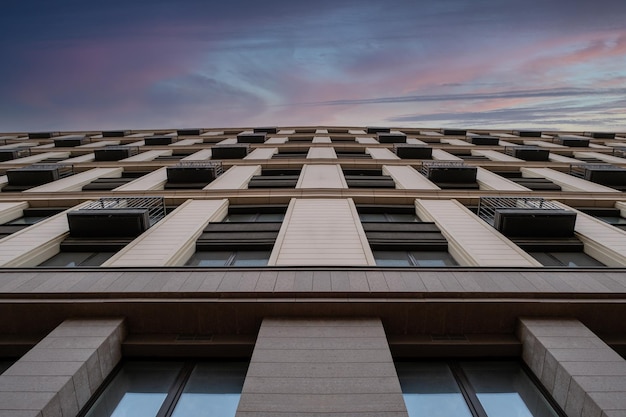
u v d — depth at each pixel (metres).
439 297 6.87
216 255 10.73
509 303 6.77
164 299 6.86
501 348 6.71
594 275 7.51
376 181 17.50
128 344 6.69
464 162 21.14
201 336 6.91
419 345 6.70
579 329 6.46
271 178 18.22
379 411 4.88
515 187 16.36
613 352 5.86
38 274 7.54
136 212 11.21
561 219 11.01
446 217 12.49
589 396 5.00
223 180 17.33
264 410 4.87
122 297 6.87
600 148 28.38
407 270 7.68
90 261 10.38
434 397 6.32
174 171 17.22
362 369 5.58
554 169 20.50
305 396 5.10
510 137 33.19
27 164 22.19
